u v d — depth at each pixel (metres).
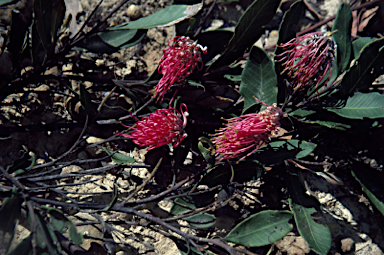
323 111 0.68
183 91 0.72
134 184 0.69
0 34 0.69
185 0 0.65
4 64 0.69
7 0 0.63
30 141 0.68
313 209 0.66
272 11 0.65
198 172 0.64
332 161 0.71
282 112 0.64
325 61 0.65
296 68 0.65
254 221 0.62
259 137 0.64
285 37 0.67
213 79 0.71
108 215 0.67
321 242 0.65
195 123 0.69
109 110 0.71
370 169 0.69
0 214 0.57
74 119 0.71
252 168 0.65
